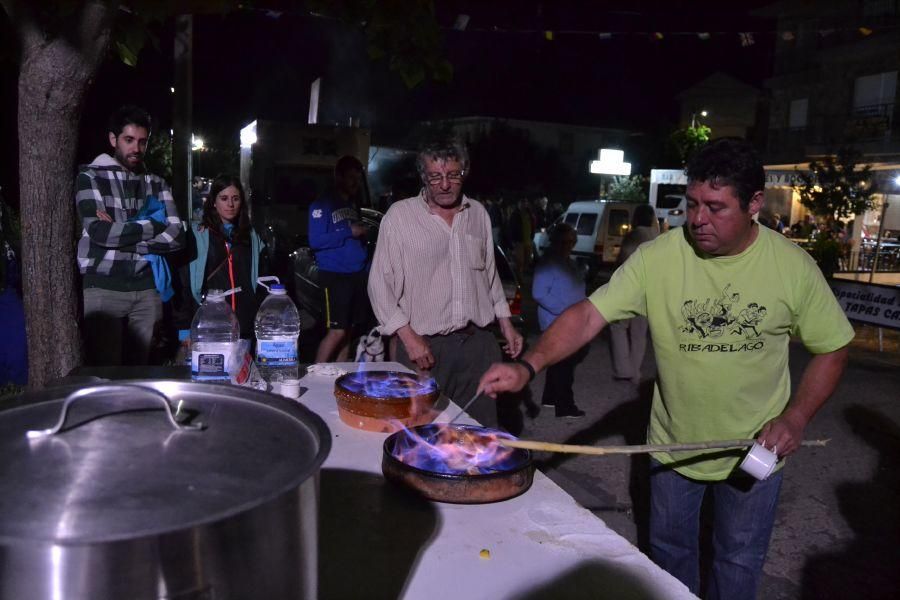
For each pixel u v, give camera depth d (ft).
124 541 2.35
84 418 3.44
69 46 9.43
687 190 7.08
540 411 21.26
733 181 6.70
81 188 12.89
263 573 2.73
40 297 10.17
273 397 3.76
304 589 3.03
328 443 3.16
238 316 14.96
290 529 2.84
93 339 13.30
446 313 11.34
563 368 20.43
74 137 10.09
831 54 88.22
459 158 10.99
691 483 8.18
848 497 15.56
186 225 15.08
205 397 3.85
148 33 12.05
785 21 96.58
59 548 2.31
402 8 12.89
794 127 95.14
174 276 14.73
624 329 24.38
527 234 54.85
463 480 5.70
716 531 8.25
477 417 11.69
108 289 13.33
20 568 2.34
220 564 2.56
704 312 7.50
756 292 7.32
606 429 19.70
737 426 7.77
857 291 33.14
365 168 43.80
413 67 13.66
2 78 30.99
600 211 60.13
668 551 8.48
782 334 7.54
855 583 11.99
